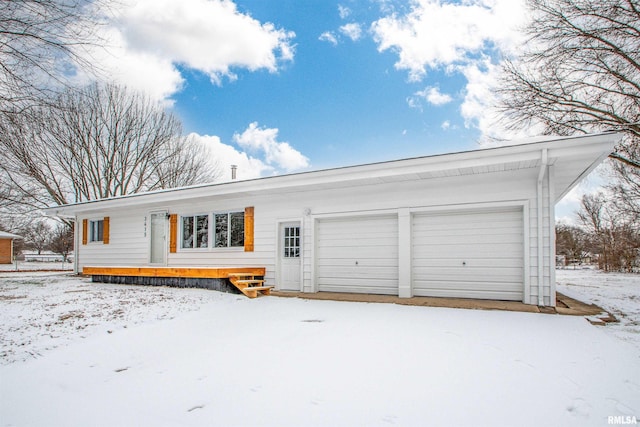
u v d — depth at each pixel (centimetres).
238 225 1056
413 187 816
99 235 1400
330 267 923
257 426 259
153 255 1220
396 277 845
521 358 380
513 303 704
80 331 513
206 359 406
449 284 790
